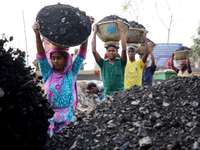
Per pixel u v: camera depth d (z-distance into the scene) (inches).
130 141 69.4
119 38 143.6
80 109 193.8
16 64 66.0
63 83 104.1
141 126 73.4
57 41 90.0
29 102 63.3
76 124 91.0
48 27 92.0
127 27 146.4
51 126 97.2
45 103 72.0
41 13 97.4
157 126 71.9
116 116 85.6
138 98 94.3
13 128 58.4
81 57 110.6
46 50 139.9
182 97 89.1
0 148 56.6
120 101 96.0
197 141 61.7
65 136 82.1
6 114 57.7
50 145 75.8
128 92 104.2
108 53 142.8
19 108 60.1
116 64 142.5
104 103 100.3
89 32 98.0
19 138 59.2
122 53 138.6
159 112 80.7
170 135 67.6
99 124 84.7
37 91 70.7
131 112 84.5
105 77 144.3
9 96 59.2
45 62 101.8
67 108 104.7
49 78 104.3
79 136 78.7
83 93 234.4
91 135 79.1
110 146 70.3
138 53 220.8
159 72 330.6
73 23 92.1
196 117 74.0
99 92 219.9
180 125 72.0
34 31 94.6
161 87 101.5
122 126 78.6
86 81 273.6
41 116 67.3
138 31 170.4
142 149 64.7
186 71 237.1
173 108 82.3
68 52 106.8
